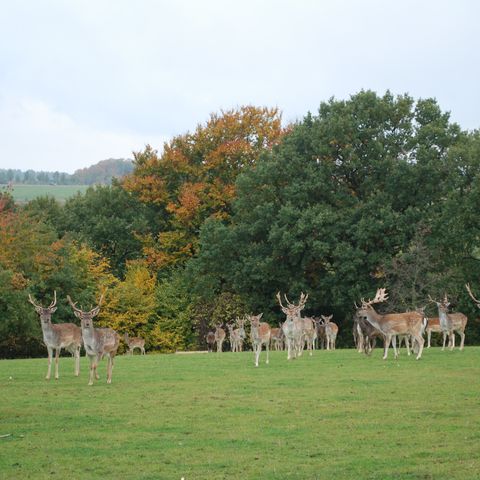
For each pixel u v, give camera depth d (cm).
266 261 4469
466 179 4394
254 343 2495
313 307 4578
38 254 4609
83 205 6588
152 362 2706
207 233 4856
